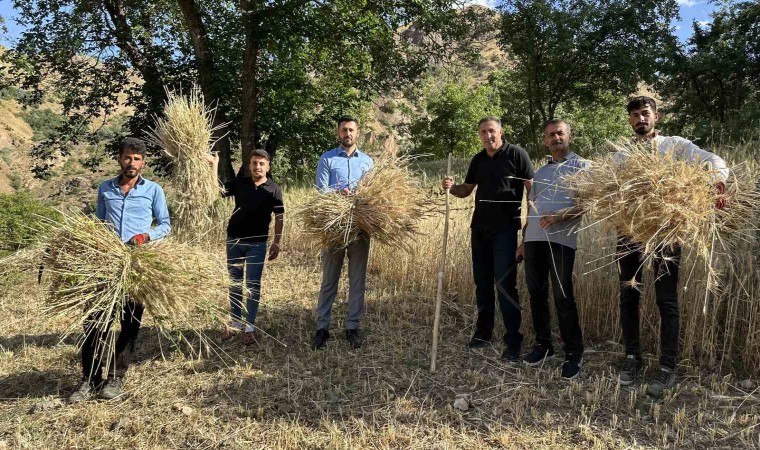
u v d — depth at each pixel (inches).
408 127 972.6
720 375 148.9
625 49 696.4
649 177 128.4
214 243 181.5
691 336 155.6
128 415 136.6
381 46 580.1
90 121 620.1
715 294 149.2
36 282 250.4
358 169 180.7
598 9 701.3
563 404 137.6
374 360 168.2
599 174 139.9
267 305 222.7
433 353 162.1
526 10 706.8
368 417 133.3
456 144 948.6
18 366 168.9
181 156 176.2
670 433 120.6
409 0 536.7
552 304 191.2
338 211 163.5
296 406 138.7
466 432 126.1
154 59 588.4
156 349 179.2
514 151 167.6
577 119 935.0
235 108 594.9
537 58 757.9
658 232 128.3
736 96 735.7
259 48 564.4
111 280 130.1
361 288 181.5
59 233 135.3
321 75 671.8
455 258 232.8
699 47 768.9
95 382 148.4
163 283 134.0
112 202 149.1
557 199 155.9
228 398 143.9
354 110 673.0
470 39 592.1
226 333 185.0
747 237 148.9
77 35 546.6
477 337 178.9
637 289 145.9
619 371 155.9
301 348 178.5
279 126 594.6
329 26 542.6
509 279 168.2
